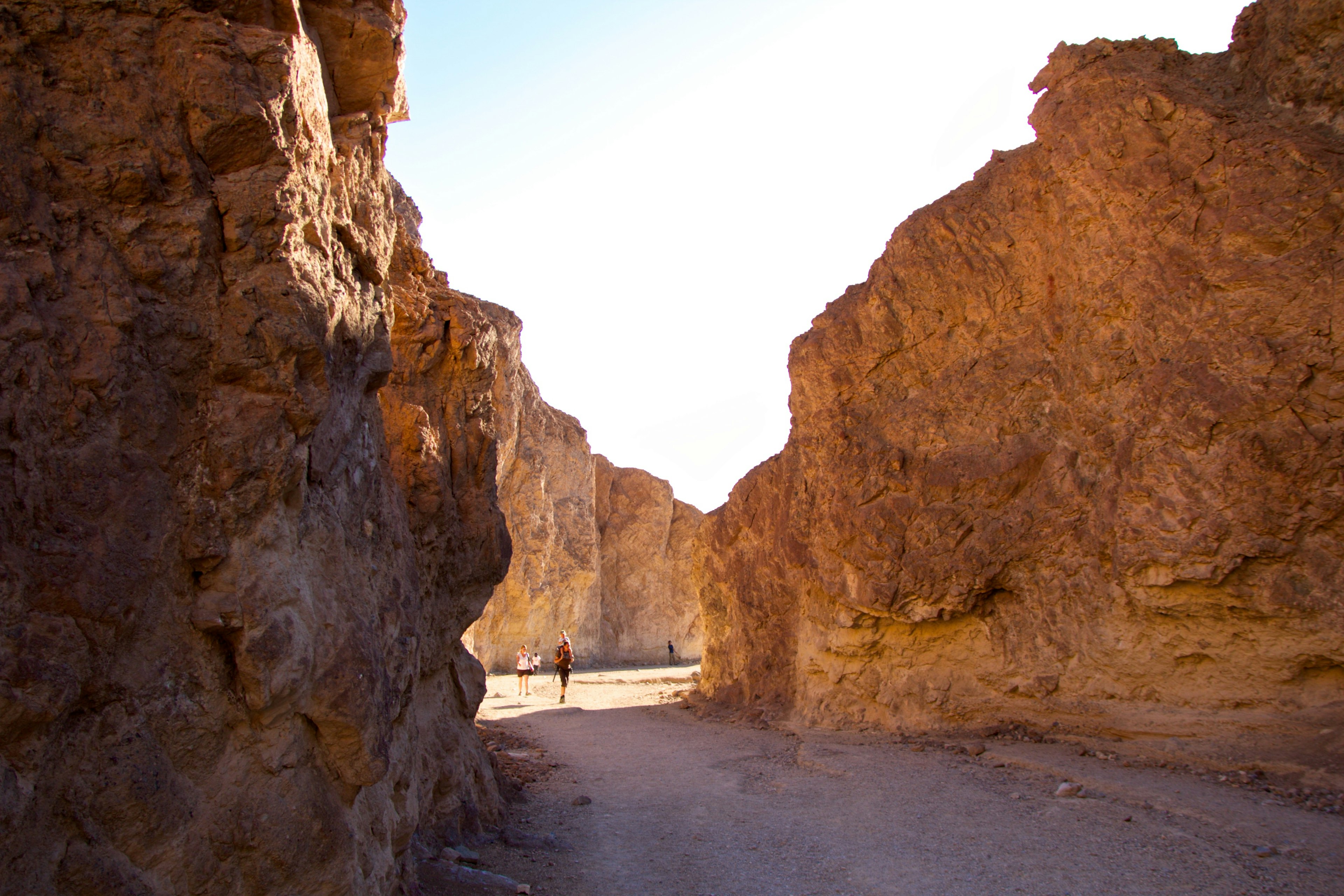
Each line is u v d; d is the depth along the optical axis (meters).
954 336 13.50
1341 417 8.65
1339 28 9.55
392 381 8.20
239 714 3.62
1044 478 11.71
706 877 6.66
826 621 14.80
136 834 3.15
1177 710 9.84
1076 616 11.02
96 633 3.09
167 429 3.51
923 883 6.15
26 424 2.97
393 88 5.64
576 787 10.56
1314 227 9.09
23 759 2.76
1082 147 11.24
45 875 2.84
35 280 3.12
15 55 3.28
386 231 5.46
